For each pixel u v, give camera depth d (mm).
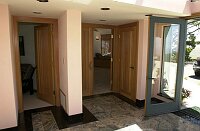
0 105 2594
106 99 4410
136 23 3908
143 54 3812
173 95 3613
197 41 6148
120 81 4848
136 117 3312
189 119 3227
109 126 2951
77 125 2994
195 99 4344
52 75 3902
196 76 6867
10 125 2701
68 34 2867
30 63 5211
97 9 2646
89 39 4527
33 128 2910
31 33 5070
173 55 3592
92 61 4672
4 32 2494
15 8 2623
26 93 4988
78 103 3164
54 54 3797
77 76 3068
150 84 3240
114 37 4828
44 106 3938
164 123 3062
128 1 2211
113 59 4969
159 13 2910
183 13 2900
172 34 3572
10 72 2605
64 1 2164
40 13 3068
